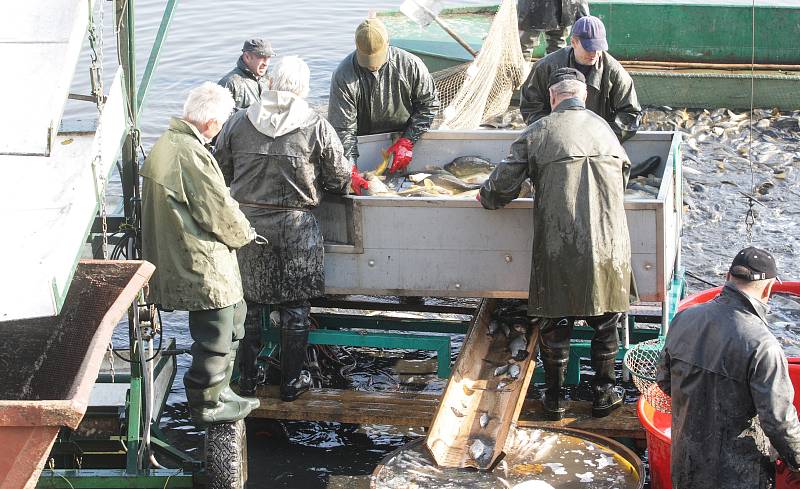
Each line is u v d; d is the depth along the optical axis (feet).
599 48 22.61
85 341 15.81
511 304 22.12
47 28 14.76
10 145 13.37
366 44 22.77
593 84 23.07
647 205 19.72
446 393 19.51
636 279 20.25
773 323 26.09
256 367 21.31
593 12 46.65
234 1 63.72
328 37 55.83
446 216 20.53
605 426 20.27
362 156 25.07
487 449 18.76
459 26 49.88
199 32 55.98
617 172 19.19
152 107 44.19
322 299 24.31
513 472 18.40
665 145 24.52
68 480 18.65
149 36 55.01
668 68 45.83
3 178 15.76
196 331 18.07
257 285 20.54
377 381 23.63
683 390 15.66
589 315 19.16
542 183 19.13
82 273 16.28
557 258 19.12
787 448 14.78
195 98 17.63
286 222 20.31
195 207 17.42
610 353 20.30
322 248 20.76
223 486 18.40
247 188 20.34
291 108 20.01
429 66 44.96
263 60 28.02
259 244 19.94
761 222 33.22
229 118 20.84
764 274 15.19
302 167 20.07
